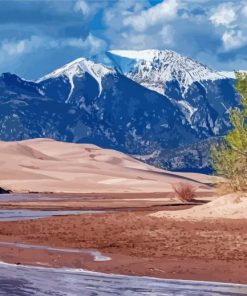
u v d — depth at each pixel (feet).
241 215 187.21
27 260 101.45
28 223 173.27
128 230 153.17
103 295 75.72
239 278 90.53
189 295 77.25
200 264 100.53
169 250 116.67
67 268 95.30
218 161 206.80
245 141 194.59
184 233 145.79
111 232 148.56
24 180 632.79
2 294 74.08
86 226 164.04
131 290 79.46
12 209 259.80
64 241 129.29
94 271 93.50
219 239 134.41
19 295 73.82
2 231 148.97
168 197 401.70
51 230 153.38
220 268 97.30
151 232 148.36
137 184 646.33
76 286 80.74
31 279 84.69
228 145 203.31
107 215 203.82
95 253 110.93
